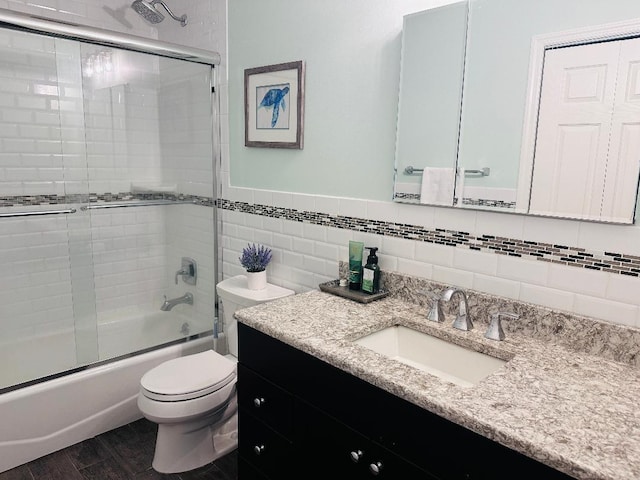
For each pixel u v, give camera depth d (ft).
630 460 2.78
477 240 5.14
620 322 4.24
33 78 8.07
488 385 3.68
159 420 6.00
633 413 3.30
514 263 4.88
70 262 8.71
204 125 8.67
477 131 4.93
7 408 6.37
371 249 5.88
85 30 7.02
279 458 5.15
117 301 9.61
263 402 5.21
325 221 6.81
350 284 6.13
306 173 7.04
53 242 8.52
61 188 8.56
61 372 7.07
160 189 9.87
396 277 5.87
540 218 4.63
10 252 8.15
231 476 6.50
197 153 8.91
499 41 4.65
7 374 7.53
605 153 4.13
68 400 6.92
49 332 8.63
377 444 4.01
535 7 4.38
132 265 9.75
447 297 4.65
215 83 8.37
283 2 6.96
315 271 7.07
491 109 4.80
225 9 8.02
